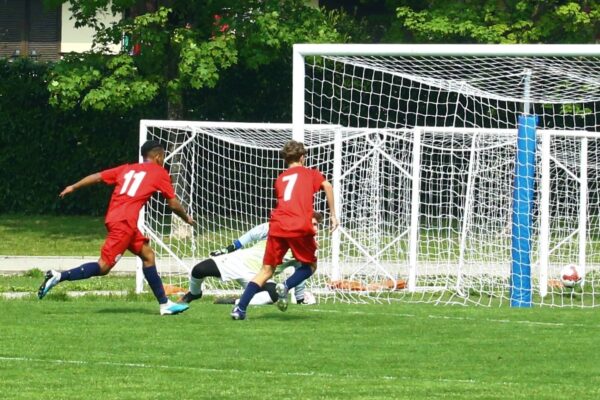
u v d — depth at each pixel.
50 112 87.69
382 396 25.05
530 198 46.22
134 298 45.59
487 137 59.81
